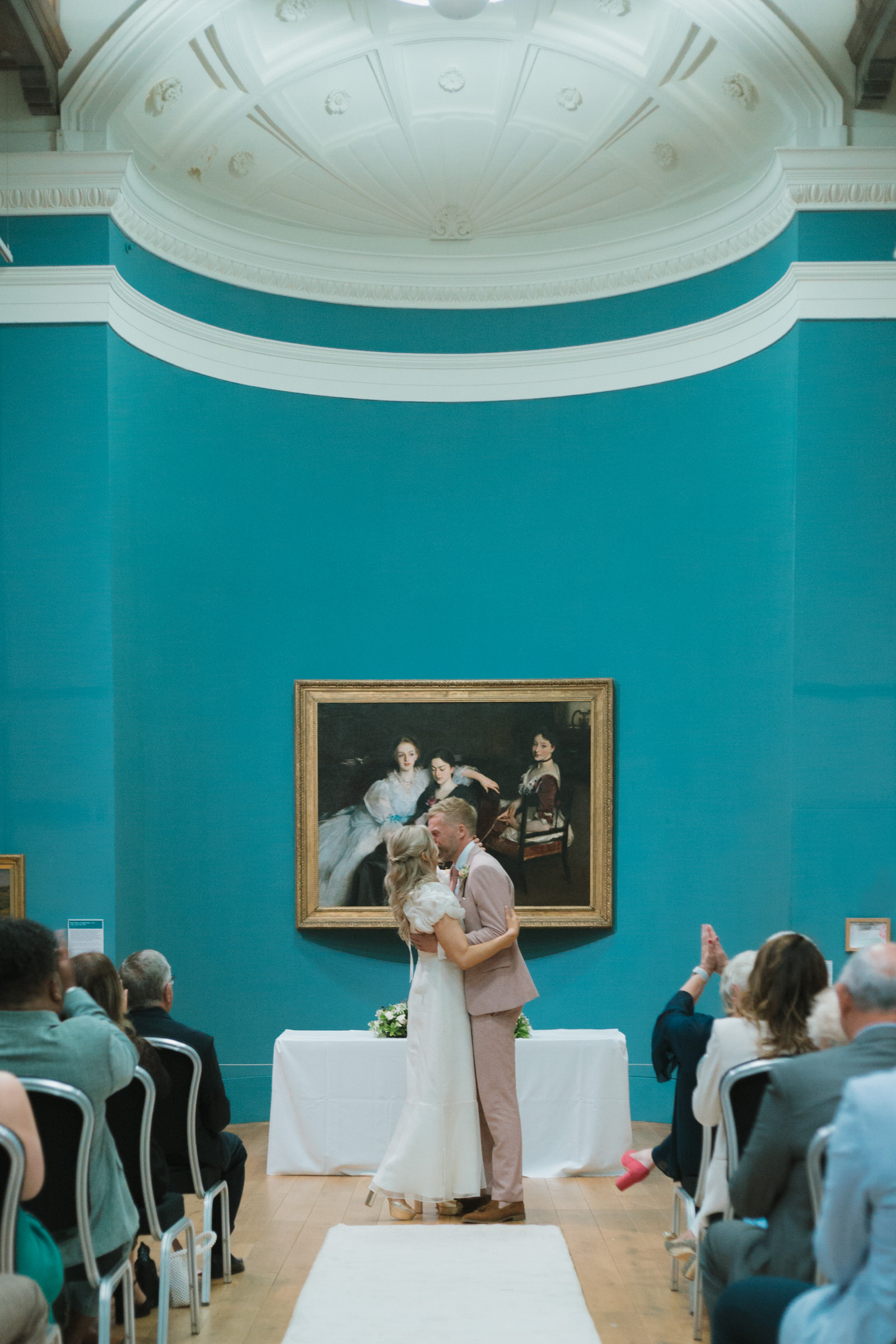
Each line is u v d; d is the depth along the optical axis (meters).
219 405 7.40
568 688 7.44
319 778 7.43
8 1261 2.50
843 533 6.52
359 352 7.79
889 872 6.41
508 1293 4.11
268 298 7.62
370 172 7.52
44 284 6.59
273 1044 7.37
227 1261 4.33
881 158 6.44
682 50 6.57
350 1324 3.82
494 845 7.44
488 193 7.70
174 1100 4.07
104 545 6.58
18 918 3.08
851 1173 2.08
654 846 7.36
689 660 7.27
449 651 7.72
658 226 7.58
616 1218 5.14
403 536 7.76
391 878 5.11
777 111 6.76
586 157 7.40
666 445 7.41
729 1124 3.17
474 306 7.84
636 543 7.49
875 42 6.04
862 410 6.54
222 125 7.05
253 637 7.46
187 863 7.14
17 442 6.61
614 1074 5.89
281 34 6.64
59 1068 3.00
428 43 6.70
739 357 7.09
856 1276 2.12
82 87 6.49
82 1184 2.96
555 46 6.69
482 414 7.82
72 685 6.54
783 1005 3.30
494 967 5.08
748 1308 2.51
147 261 7.03
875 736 6.45
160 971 4.24
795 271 6.55
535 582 7.70
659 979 7.29
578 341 7.73
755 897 6.85
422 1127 4.92
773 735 6.76
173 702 7.13
